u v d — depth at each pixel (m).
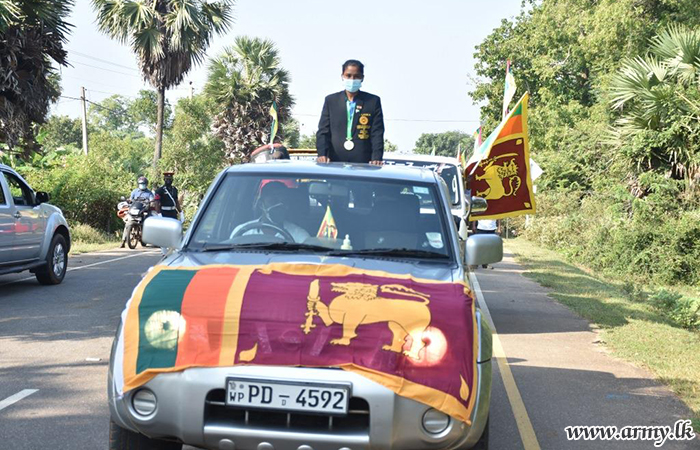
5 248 11.33
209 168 43.31
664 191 19.41
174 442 4.43
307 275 4.36
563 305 12.98
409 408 3.84
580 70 45.75
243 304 4.07
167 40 34.38
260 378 3.87
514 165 10.91
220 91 43.75
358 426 3.88
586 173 31.78
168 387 3.92
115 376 4.04
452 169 11.00
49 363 7.54
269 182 5.41
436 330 3.99
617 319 11.34
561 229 26.92
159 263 4.72
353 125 7.79
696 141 19.41
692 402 6.81
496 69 47.78
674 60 20.66
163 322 4.07
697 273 18.11
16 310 10.47
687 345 9.42
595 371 8.05
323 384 3.84
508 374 7.77
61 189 25.31
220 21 34.62
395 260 4.87
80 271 15.33
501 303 12.94
